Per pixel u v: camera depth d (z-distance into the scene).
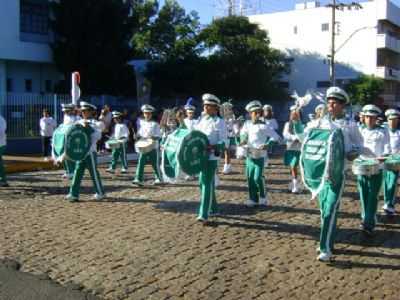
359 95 46.34
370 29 52.47
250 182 10.98
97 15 32.34
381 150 9.23
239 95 40.16
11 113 22.44
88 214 10.11
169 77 38.25
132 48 34.75
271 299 6.09
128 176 15.64
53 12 33.09
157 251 7.79
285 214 10.37
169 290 6.31
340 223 9.77
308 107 48.34
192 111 13.63
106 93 33.62
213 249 7.94
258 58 40.88
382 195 12.48
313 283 6.62
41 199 11.66
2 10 31.14
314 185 7.21
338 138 7.18
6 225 9.18
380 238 8.78
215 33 40.78
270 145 10.86
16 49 32.03
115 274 6.81
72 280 6.58
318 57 54.44
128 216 9.98
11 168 16.80
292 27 55.62
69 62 32.50
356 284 6.62
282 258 7.58
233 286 6.47
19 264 7.13
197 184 13.91
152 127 13.68
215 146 9.34
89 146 11.26
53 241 8.23
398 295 6.27
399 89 59.56
